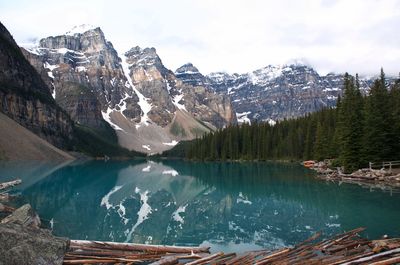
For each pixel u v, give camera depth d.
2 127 138.62
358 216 32.84
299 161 126.25
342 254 20.83
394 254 19.67
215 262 19.80
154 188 62.00
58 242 18.91
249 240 26.67
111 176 86.31
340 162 73.44
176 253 22.55
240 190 54.50
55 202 43.66
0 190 52.09
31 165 109.44
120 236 28.38
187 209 41.09
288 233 28.19
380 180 55.31
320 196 44.56
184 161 187.75
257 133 154.75
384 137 62.56
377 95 65.69
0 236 17.09
